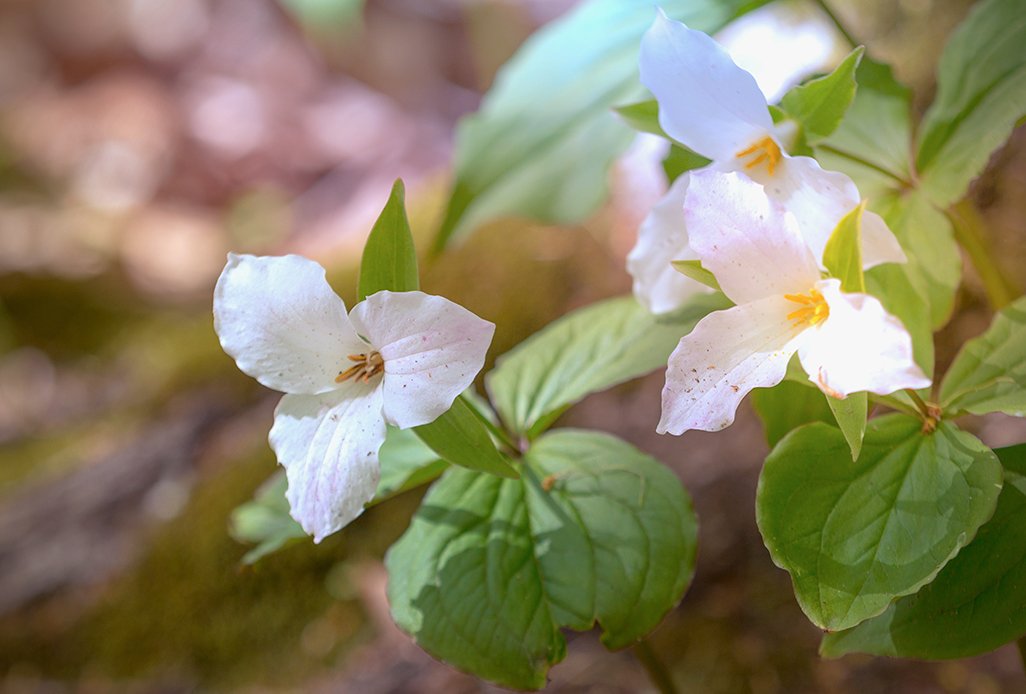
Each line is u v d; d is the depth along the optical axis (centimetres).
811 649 70
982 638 53
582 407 84
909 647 53
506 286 94
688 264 53
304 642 78
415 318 53
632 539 57
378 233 54
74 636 83
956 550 51
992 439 71
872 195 61
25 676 82
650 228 58
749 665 71
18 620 84
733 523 74
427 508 59
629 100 68
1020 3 60
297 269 54
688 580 56
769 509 53
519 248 97
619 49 69
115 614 83
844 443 54
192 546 84
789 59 89
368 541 81
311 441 55
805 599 52
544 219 69
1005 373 54
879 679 69
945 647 53
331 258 121
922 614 53
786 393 58
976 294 75
